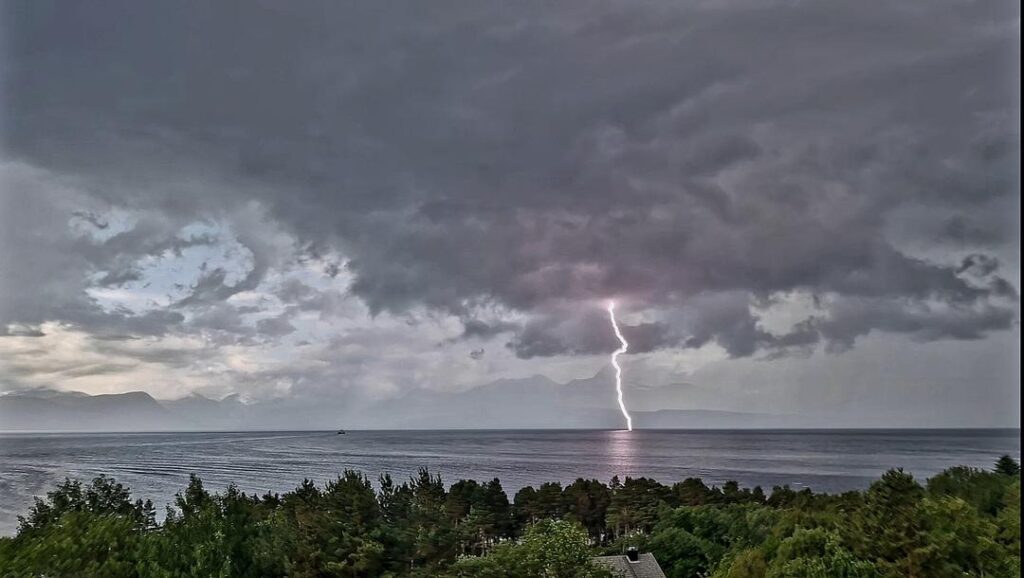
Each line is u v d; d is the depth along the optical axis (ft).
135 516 135.13
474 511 317.63
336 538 138.41
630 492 378.94
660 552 237.04
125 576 101.65
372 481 643.86
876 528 150.41
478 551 249.75
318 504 186.60
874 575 133.80
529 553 136.15
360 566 133.08
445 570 147.43
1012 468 213.25
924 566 136.56
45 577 96.84
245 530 127.13
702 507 275.39
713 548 232.53
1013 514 153.99
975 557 137.08
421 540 159.84
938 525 145.28
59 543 102.94
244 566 121.08
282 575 124.16
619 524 337.11
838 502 228.63
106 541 106.73
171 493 494.18
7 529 261.03
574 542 134.82
